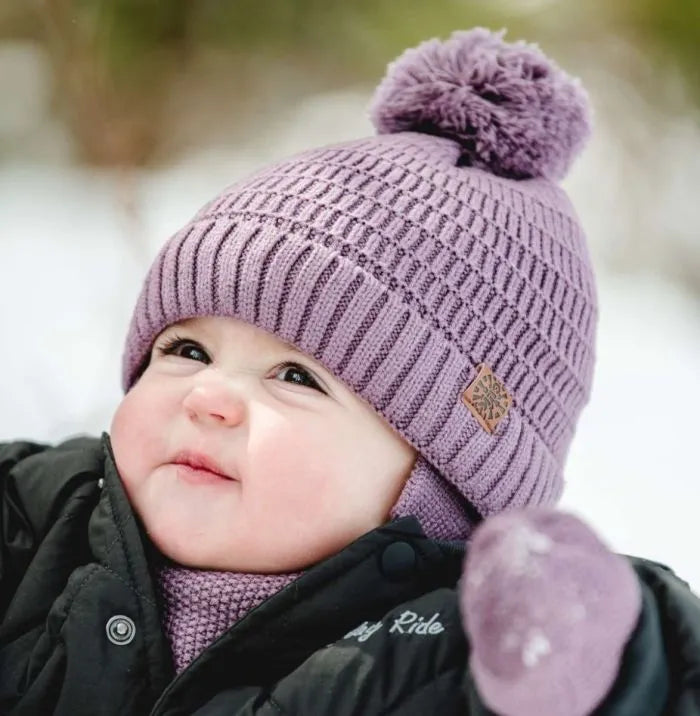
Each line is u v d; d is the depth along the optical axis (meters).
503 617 0.84
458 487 1.31
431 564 1.22
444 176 1.44
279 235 1.31
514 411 1.37
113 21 3.81
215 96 4.12
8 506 1.45
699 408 2.66
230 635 1.17
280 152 3.88
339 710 1.06
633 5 4.31
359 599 1.17
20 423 2.35
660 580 1.06
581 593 0.85
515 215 1.44
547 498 1.44
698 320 3.08
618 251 3.44
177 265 1.35
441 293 1.33
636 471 2.41
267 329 1.28
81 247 3.15
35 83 3.98
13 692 1.25
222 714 1.12
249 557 1.23
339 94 4.30
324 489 1.23
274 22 4.40
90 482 1.42
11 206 3.46
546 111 1.54
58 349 2.63
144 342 1.41
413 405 1.28
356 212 1.35
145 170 3.73
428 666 1.05
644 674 0.91
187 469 1.25
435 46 1.59
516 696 0.83
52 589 1.32
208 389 1.25
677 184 3.72
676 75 4.12
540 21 4.44
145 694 1.20
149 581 1.24
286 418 1.24
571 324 1.46
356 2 4.51
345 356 1.27
